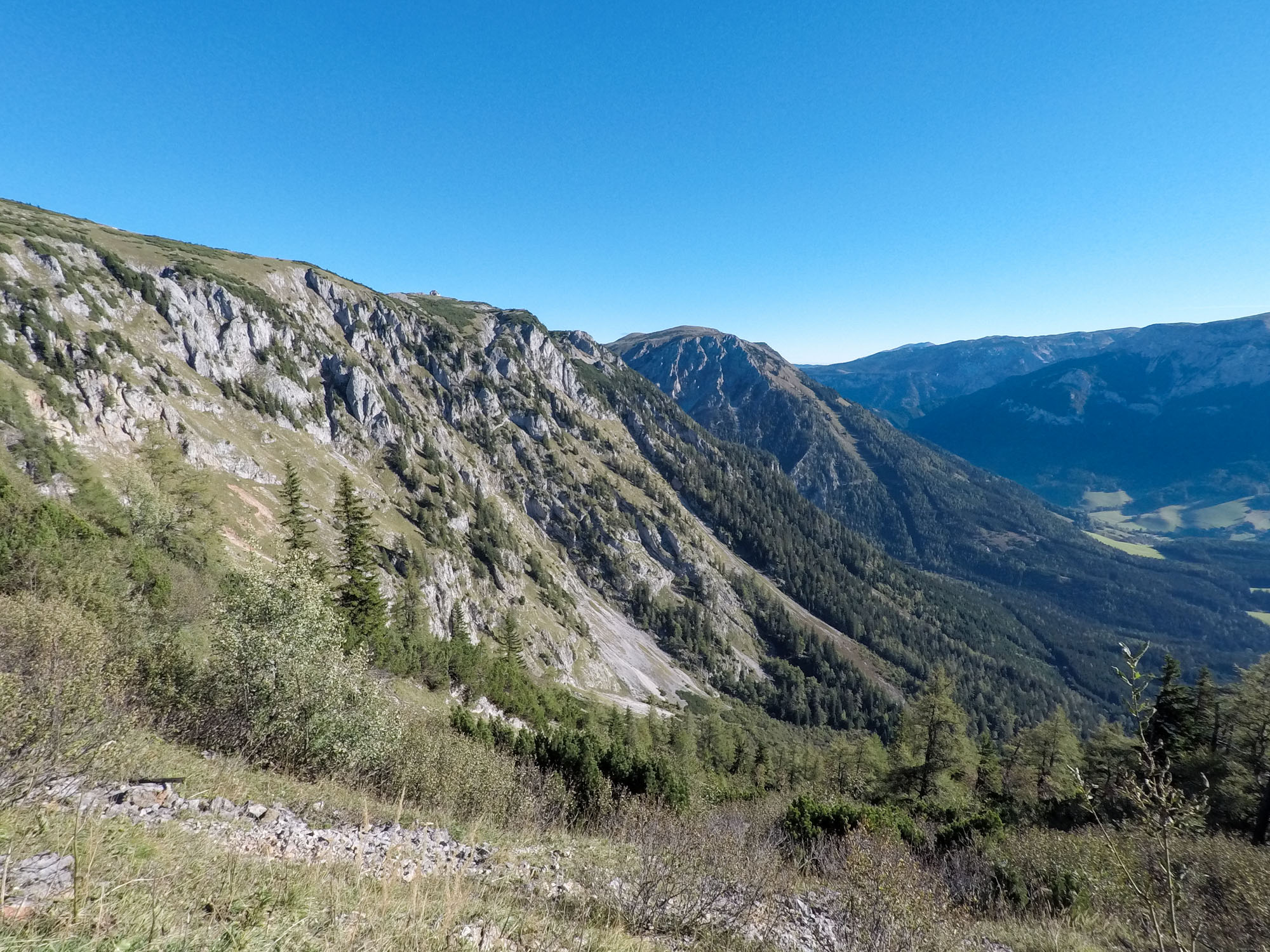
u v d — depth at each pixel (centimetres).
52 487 4938
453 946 550
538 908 788
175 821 829
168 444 8100
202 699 1591
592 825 1742
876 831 1468
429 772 1667
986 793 4788
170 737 1360
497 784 1736
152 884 528
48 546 2447
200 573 3881
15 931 401
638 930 802
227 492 8569
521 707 5428
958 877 1265
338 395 13550
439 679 4706
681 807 1984
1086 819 2653
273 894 568
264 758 1487
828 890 1115
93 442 7350
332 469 11769
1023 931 1046
